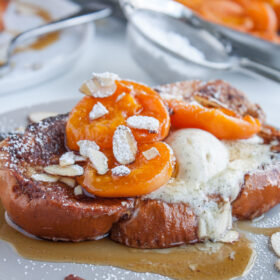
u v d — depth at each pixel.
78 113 0.48
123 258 0.46
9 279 0.45
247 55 0.66
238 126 0.49
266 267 0.47
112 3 0.74
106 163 0.46
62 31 0.70
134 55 0.66
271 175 0.49
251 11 0.68
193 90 0.53
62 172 0.47
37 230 0.46
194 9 0.68
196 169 0.47
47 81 0.65
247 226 0.49
